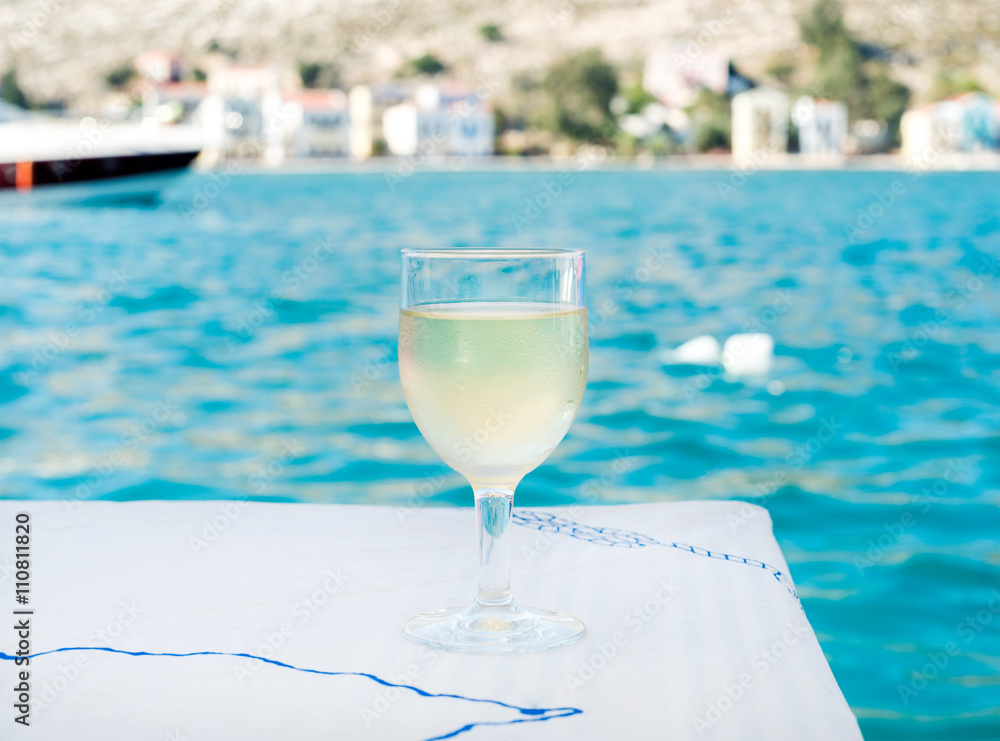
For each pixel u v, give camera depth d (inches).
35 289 499.5
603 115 2235.5
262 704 22.2
